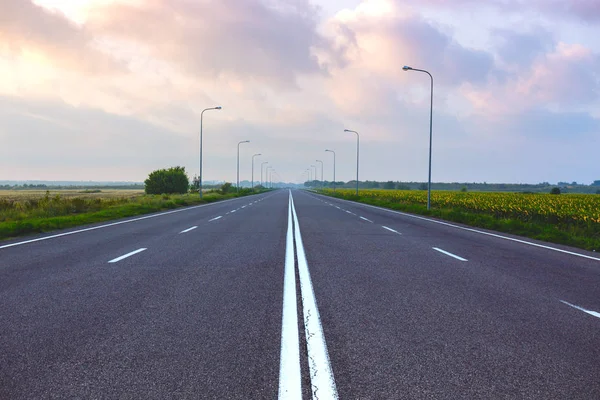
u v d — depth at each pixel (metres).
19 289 6.06
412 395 2.99
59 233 13.77
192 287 6.26
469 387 3.13
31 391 3.02
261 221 19.05
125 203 31.80
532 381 3.25
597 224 18.36
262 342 4.01
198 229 15.29
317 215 23.62
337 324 4.57
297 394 2.99
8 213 20.06
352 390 3.06
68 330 4.30
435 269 7.94
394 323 4.63
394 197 51.06
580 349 3.93
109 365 3.46
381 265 8.28
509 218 23.06
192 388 3.07
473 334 4.30
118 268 7.73
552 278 7.29
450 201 37.78
